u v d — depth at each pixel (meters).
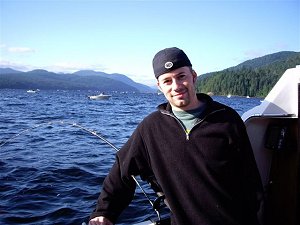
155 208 1.39
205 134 1.20
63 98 40.88
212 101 1.26
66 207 3.21
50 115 15.24
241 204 1.22
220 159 1.19
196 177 1.20
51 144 6.83
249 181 1.21
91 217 1.37
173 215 1.25
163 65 1.22
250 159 1.22
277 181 1.69
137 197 3.44
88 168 4.73
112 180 1.38
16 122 11.67
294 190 1.62
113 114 17.33
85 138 7.89
